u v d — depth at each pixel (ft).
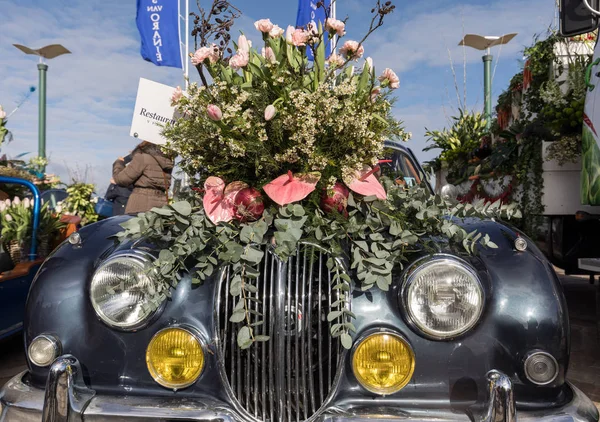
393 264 5.82
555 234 14.29
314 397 5.78
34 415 5.58
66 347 5.91
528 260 5.98
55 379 5.40
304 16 25.52
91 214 20.21
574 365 11.13
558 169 14.08
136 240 6.34
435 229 6.28
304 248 5.94
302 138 6.15
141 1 29.73
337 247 5.89
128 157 20.53
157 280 5.85
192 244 5.96
